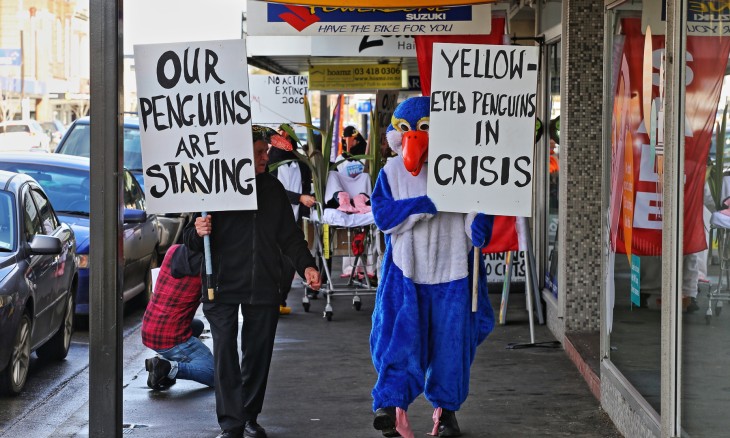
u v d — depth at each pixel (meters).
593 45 9.44
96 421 5.11
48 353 9.62
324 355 9.62
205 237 6.19
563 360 9.09
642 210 6.04
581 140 9.47
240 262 6.29
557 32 10.27
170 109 6.03
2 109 46.69
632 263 6.33
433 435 6.62
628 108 6.40
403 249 6.24
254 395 6.50
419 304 6.29
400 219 6.16
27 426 7.38
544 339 10.05
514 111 6.22
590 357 8.52
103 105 4.98
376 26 9.77
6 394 8.15
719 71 4.64
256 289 6.29
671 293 5.26
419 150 6.22
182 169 6.06
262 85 19.39
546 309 10.98
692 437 5.16
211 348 9.99
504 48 6.20
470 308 6.40
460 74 6.20
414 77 21.08
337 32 9.78
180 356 7.93
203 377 8.00
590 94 9.46
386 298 6.27
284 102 19.42
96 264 5.06
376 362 6.26
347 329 11.11
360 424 7.01
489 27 9.66
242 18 13.92
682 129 5.16
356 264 12.43
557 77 10.49
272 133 9.41
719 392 4.77
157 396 7.89
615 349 6.93
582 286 9.55
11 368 8.00
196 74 6.01
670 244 5.23
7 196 8.73
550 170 10.91
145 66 6.00
